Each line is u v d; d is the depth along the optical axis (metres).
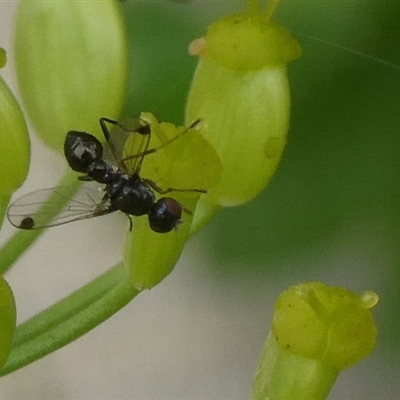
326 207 0.05
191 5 0.05
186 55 0.05
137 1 0.05
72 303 0.05
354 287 0.06
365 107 0.05
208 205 0.05
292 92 0.05
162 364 0.08
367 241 0.05
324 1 0.05
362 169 0.05
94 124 0.05
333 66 0.05
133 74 0.05
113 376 0.08
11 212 0.05
